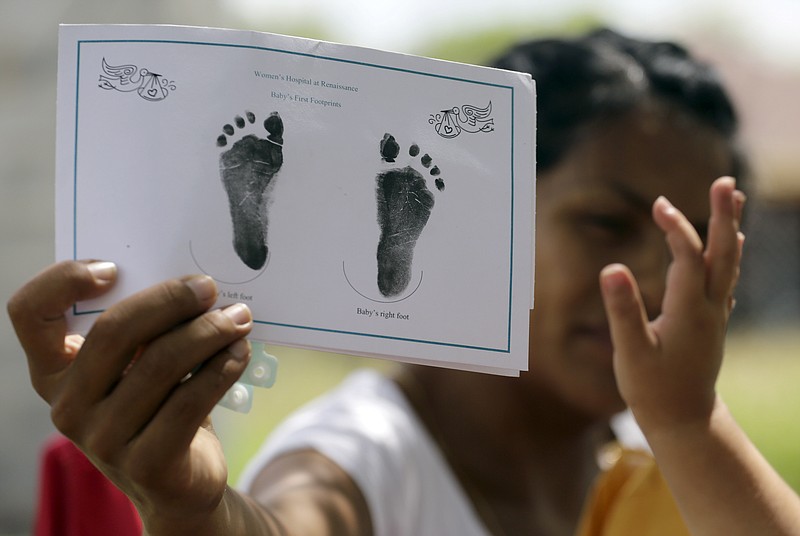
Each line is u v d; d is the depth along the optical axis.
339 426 1.62
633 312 1.26
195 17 3.94
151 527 1.00
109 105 1.04
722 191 1.29
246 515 1.11
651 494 1.64
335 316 1.06
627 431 2.03
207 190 1.04
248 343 1.00
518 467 1.76
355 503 1.50
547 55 1.87
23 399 3.75
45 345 0.99
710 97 1.86
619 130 1.77
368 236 1.08
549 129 1.78
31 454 3.74
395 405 1.72
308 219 1.06
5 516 3.71
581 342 1.70
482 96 1.13
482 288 1.11
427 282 1.09
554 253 1.72
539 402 1.75
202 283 0.97
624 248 1.73
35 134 3.76
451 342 1.09
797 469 6.75
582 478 1.87
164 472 0.95
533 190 1.13
